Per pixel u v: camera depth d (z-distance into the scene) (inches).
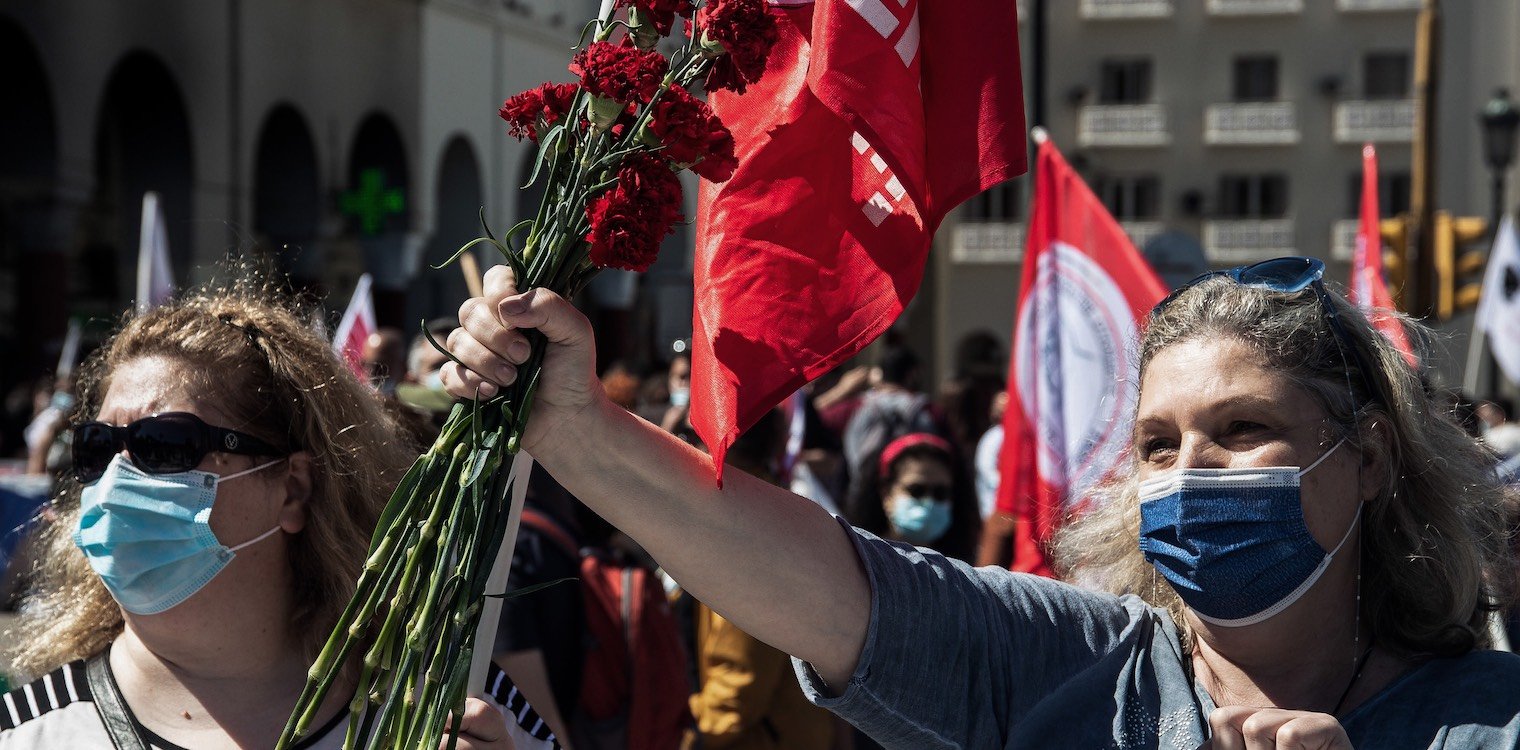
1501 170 509.4
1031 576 81.5
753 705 161.0
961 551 208.7
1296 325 74.8
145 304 96.0
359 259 800.3
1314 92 1261.1
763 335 72.4
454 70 863.7
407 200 807.7
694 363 74.1
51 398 482.6
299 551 85.7
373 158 811.4
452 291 896.3
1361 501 75.5
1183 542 74.6
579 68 66.2
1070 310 190.9
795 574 73.8
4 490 351.6
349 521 86.3
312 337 89.5
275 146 747.4
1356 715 72.6
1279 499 73.0
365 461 88.0
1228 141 1266.0
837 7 72.1
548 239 67.5
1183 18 1274.6
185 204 665.0
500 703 87.6
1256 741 65.8
